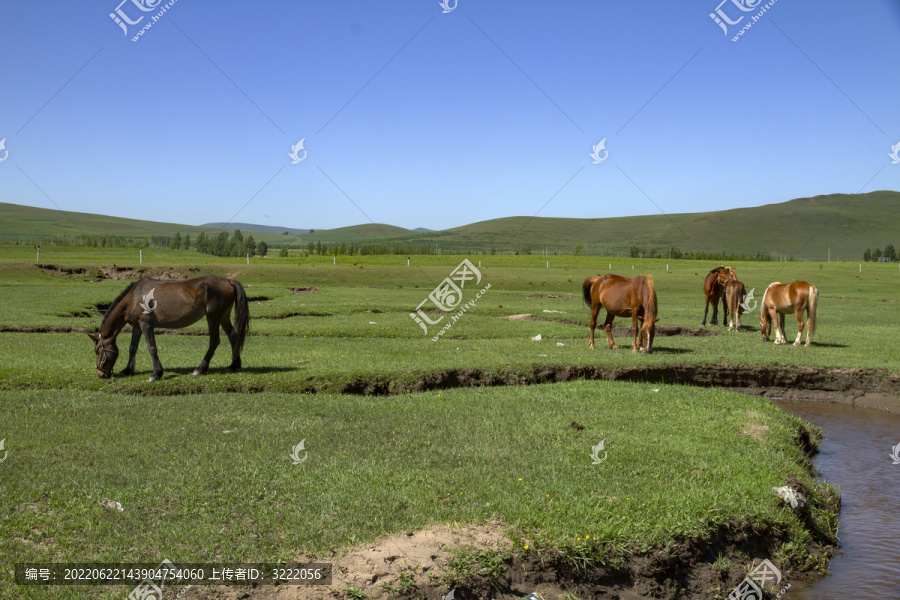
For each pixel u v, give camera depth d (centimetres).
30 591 548
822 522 852
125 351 1752
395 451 930
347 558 625
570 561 661
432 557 634
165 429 1008
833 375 1648
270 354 1734
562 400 1295
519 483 807
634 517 730
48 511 696
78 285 4206
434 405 1238
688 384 1636
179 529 662
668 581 686
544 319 2866
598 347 1967
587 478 841
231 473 819
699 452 970
